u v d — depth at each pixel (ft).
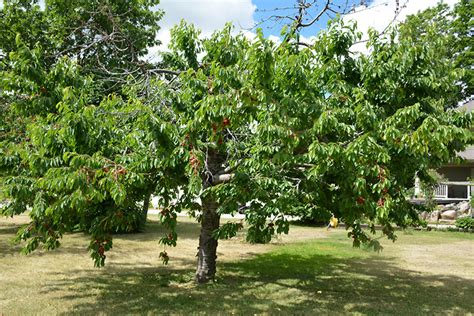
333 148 13.17
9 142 19.13
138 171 16.53
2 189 16.33
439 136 12.88
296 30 19.45
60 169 14.05
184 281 24.44
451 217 66.23
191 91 17.02
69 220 18.12
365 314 19.15
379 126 14.03
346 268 30.50
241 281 25.27
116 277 25.34
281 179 17.31
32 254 31.12
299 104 14.29
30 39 39.60
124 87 23.49
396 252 38.40
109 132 16.89
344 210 17.16
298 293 22.76
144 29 43.50
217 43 19.40
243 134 19.72
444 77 17.25
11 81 17.10
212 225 24.38
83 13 36.11
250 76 14.75
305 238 47.42
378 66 15.71
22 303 19.12
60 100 17.40
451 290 24.31
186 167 16.11
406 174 16.84
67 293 21.20
